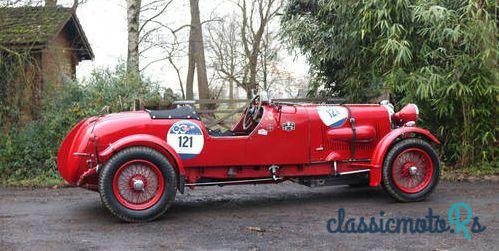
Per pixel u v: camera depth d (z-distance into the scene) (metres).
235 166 5.94
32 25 10.82
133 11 11.42
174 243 4.73
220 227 5.29
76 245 4.70
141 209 5.48
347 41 9.79
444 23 8.04
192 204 6.44
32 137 9.10
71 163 5.64
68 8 11.93
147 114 5.71
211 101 11.11
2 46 9.72
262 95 6.05
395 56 8.65
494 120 8.44
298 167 6.18
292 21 11.09
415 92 8.37
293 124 6.07
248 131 6.21
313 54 11.05
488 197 6.54
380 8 8.44
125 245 4.68
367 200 6.51
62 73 10.41
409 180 6.32
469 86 8.15
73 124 9.09
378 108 6.51
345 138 6.23
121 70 9.90
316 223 5.39
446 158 8.84
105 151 5.40
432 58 8.56
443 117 8.73
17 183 8.47
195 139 5.75
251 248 4.53
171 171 5.55
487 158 8.60
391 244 4.61
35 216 5.92
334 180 6.38
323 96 11.54
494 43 7.98
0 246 4.70
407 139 6.31
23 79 9.93
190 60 17.95
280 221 5.51
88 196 7.15
